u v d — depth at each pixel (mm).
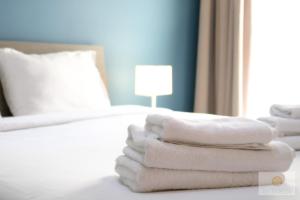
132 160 1248
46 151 1701
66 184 1270
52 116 2424
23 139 1958
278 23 3936
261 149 1297
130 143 1282
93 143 1872
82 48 3389
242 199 1150
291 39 3871
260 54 4059
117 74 3775
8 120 2242
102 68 3506
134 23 3879
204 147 1239
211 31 4348
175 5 4234
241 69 4039
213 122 1324
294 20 3846
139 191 1178
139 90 3666
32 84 2668
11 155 1630
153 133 1292
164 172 1185
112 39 3711
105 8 3637
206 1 4234
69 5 3389
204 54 4258
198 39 4336
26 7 3131
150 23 4016
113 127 2311
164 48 4164
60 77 2764
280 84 3959
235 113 4035
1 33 3006
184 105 4418
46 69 2740
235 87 4027
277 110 1926
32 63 2730
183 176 1198
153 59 4070
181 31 4316
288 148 1335
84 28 3500
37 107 2619
